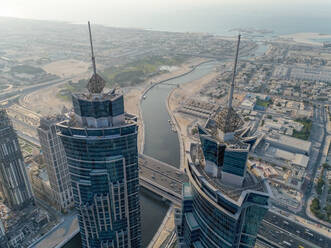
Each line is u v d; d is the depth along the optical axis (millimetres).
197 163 141875
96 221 183000
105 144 159875
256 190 124875
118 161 164875
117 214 183625
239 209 117000
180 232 169250
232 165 123875
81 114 161500
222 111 138125
